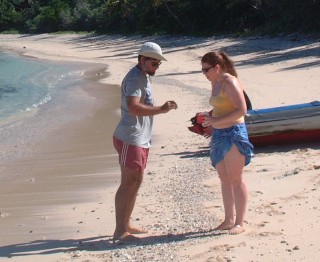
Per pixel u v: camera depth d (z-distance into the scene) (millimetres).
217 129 6664
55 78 31094
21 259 6754
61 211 8828
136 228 7176
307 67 23359
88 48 48094
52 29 68625
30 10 74625
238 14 43500
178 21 47906
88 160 12336
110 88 25156
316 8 34562
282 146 11000
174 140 13234
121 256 6469
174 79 24516
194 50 36625
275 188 8336
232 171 6660
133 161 6824
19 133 16234
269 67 24609
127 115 6797
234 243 6434
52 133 15852
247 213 7348
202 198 8492
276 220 7047
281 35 35781
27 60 43094
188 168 10430
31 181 10898
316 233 6516
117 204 6996
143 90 6734
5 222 8484
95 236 7441
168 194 8891
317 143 10906
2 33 73750
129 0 55344
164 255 6352
